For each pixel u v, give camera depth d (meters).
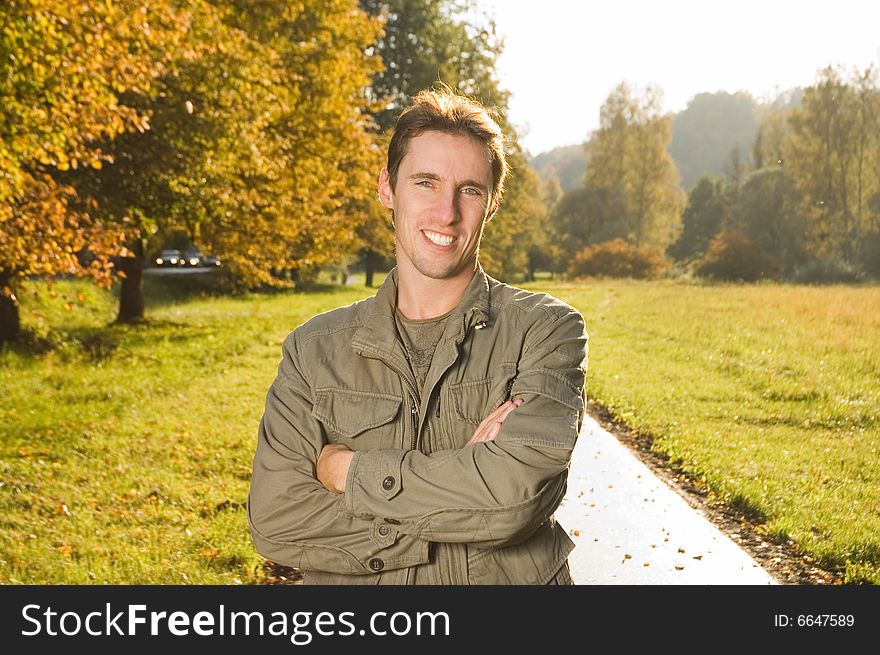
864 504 6.31
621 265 60.62
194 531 5.93
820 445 8.21
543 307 1.99
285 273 46.31
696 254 68.12
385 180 2.02
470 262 1.96
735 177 75.44
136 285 24.00
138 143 13.85
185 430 9.61
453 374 1.94
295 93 18.59
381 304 1.98
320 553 1.90
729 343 15.58
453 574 1.87
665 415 9.75
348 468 1.88
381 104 23.31
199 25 12.95
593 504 6.43
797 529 5.65
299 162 18.94
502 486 1.79
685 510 6.23
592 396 11.51
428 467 1.83
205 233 18.52
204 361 15.96
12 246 8.97
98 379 13.48
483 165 1.92
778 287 29.67
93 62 8.64
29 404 11.18
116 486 7.22
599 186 78.12
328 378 1.97
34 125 8.40
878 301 19.56
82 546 5.67
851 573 4.96
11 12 7.88
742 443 8.24
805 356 13.44
